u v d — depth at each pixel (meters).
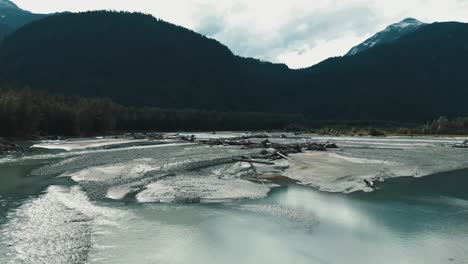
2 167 31.25
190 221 16.45
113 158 37.53
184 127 137.62
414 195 21.42
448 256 12.51
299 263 12.03
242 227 15.66
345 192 22.38
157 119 130.50
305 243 13.83
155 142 63.72
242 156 38.06
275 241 14.03
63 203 19.12
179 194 21.31
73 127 85.19
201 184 24.08
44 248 12.94
